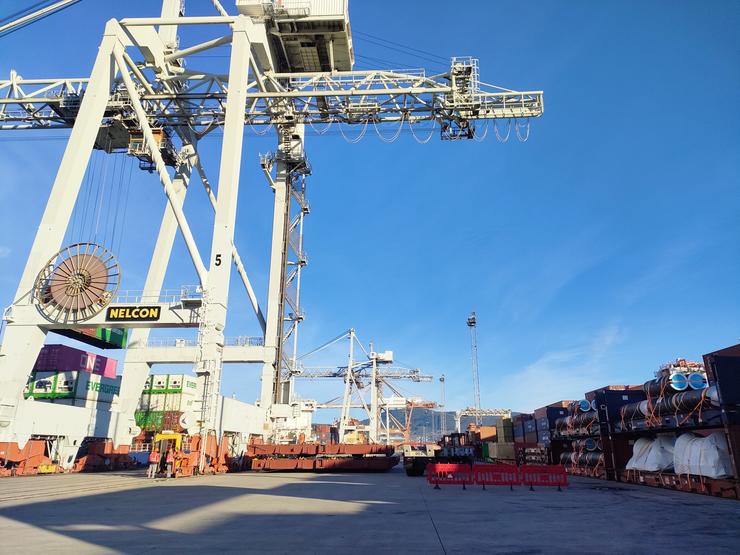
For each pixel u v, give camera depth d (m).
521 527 12.34
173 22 35.16
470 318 105.31
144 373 39.09
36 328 29.70
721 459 20.11
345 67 41.97
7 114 41.12
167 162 41.19
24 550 9.00
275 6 35.97
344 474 35.16
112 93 40.09
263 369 41.12
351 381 89.31
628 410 26.48
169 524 12.01
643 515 14.71
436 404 105.69
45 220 30.50
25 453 28.73
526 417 49.41
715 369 19.84
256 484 23.97
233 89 33.38
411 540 10.39
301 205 49.66
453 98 37.62
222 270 29.92
